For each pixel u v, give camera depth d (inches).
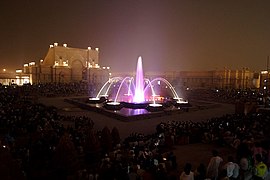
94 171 388.8
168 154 453.4
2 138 540.1
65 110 1232.2
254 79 2436.0
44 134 570.6
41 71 2480.3
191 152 547.2
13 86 1967.3
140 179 321.1
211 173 347.3
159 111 1152.8
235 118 771.4
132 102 1306.6
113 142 579.8
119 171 346.9
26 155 457.4
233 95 1769.2
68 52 2785.4
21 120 700.7
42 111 906.1
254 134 588.4
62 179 409.7
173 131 645.9
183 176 300.0
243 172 351.9
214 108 1418.6
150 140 562.6
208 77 2586.1
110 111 1133.7
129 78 2586.1
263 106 1128.8
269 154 382.9
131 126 887.1
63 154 414.9
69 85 2233.0
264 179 332.5
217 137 605.9
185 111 1250.0
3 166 302.8
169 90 2249.0
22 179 328.2
